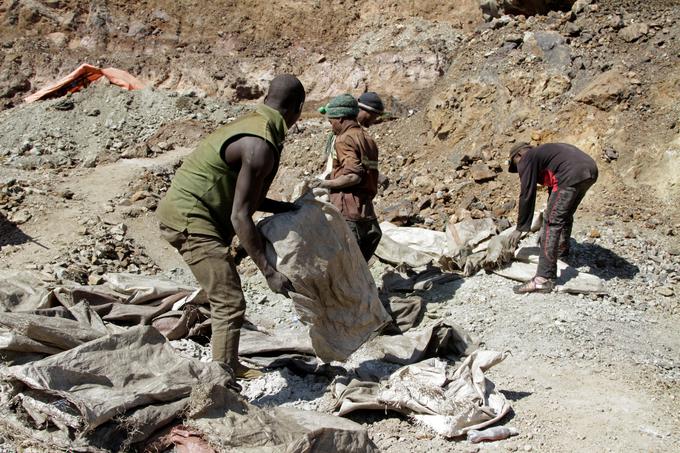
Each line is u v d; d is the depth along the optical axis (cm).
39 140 1190
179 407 391
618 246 717
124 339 416
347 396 441
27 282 558
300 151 1059
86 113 1279
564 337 561
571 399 470
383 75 1409
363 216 582
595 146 831
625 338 566
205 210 434
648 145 809
